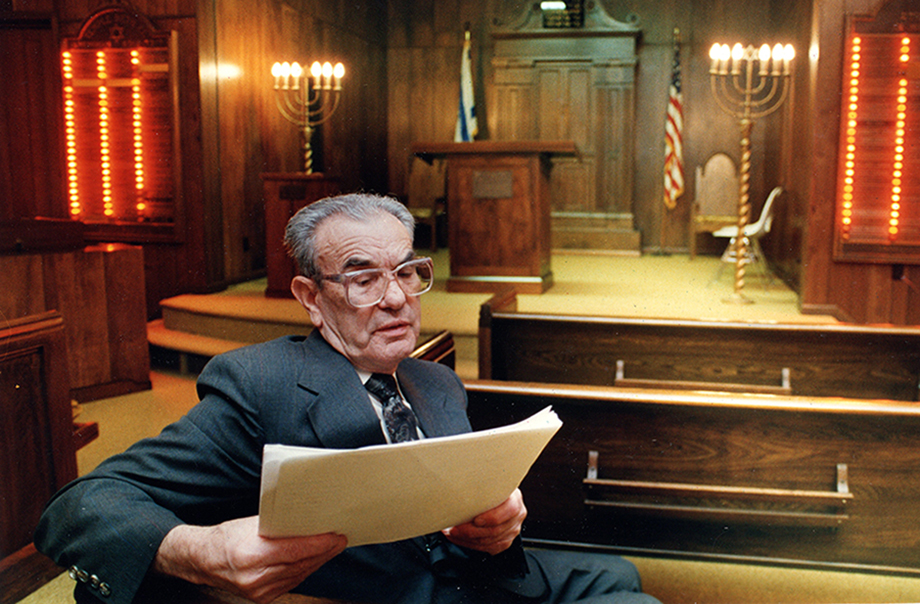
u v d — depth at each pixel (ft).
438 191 34.35
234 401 3.96
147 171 21.08
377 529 3.28
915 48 18.17
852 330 10.30
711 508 6.63
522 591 4.50
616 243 33.17
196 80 20.57
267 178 19.86
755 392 10.59
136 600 3.36
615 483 6.75
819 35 18.66
